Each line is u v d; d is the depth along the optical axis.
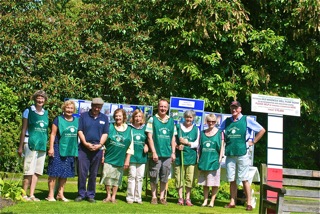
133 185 9.20
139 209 8.34
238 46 15.46
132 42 14.98
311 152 17.94
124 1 15.40
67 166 8.77
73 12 18.25
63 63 14.62
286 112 8.17
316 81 16.84
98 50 14.57
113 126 9.09
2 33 14.39
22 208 7.80
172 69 14.88
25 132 8.71
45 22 14.80
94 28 15.19
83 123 8.87
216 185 9.56
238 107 9.67
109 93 14.80
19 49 14.32
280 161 7.86
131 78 14.46
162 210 8.44
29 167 8.62
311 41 15.96
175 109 10.48
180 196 9.54
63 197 8.90
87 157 8.89
